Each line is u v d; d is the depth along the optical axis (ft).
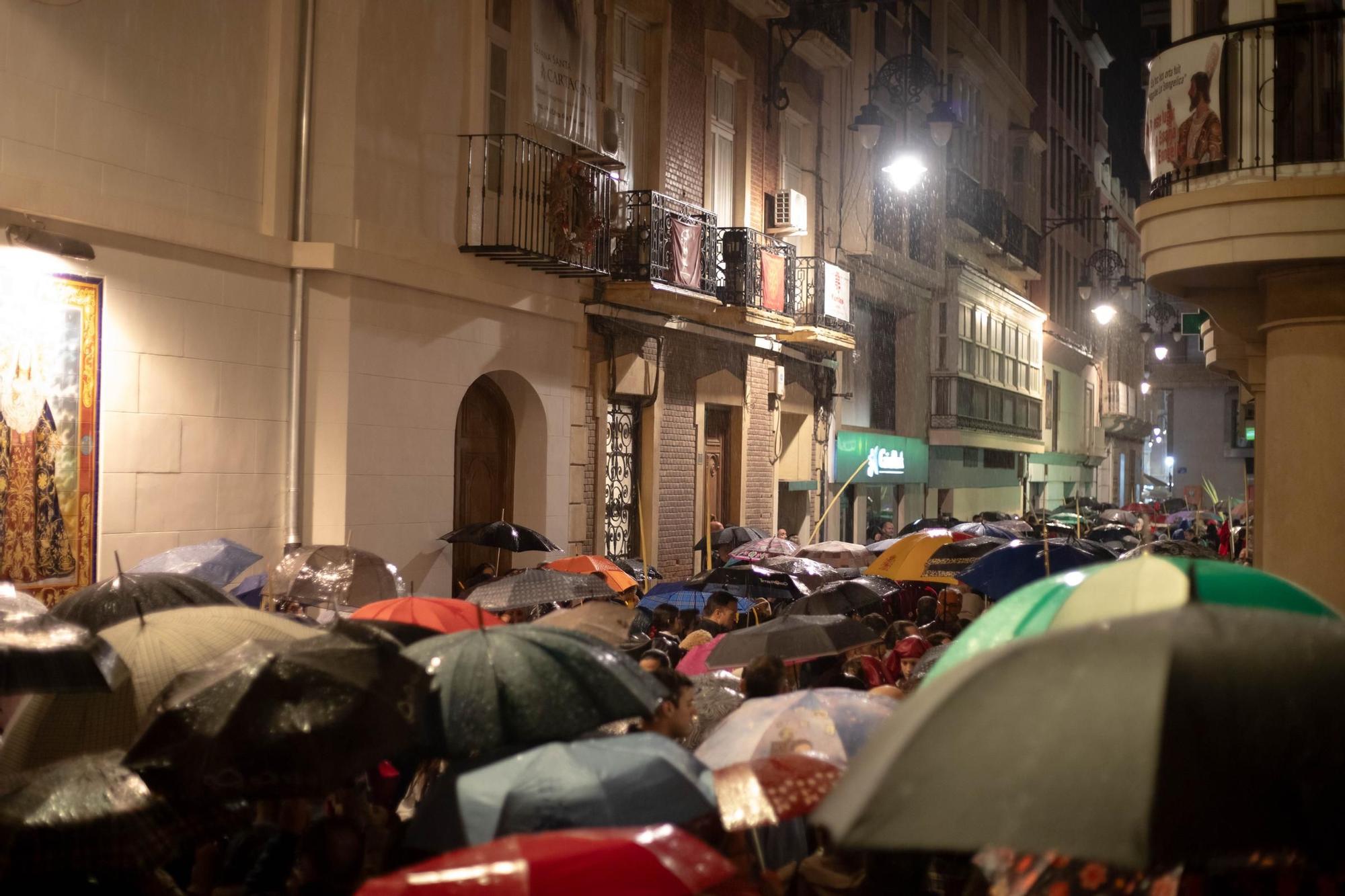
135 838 13.30
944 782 8.29
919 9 95.40
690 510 62.44
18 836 13.03
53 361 32.19
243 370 38.24
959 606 35.58
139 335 34.73
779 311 66.49
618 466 57.72
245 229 38.27
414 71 43.75
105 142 33.88
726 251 62.13
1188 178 31.99
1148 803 7.98
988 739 8.43
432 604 23.13
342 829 14.85
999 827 8.05
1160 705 8.34
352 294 40.81
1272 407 31.81
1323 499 30.58
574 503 53.83
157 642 17.87
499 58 48.78
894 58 79.97
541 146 47.78
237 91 38.37
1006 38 122.31
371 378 41.68
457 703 14.55
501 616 31.09
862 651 28.48
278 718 13.89
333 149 40.78
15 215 31.07
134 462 34.58
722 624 31.65
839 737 15.46
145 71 35.09
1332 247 29.45
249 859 16.43
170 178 35.94
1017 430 122.93
